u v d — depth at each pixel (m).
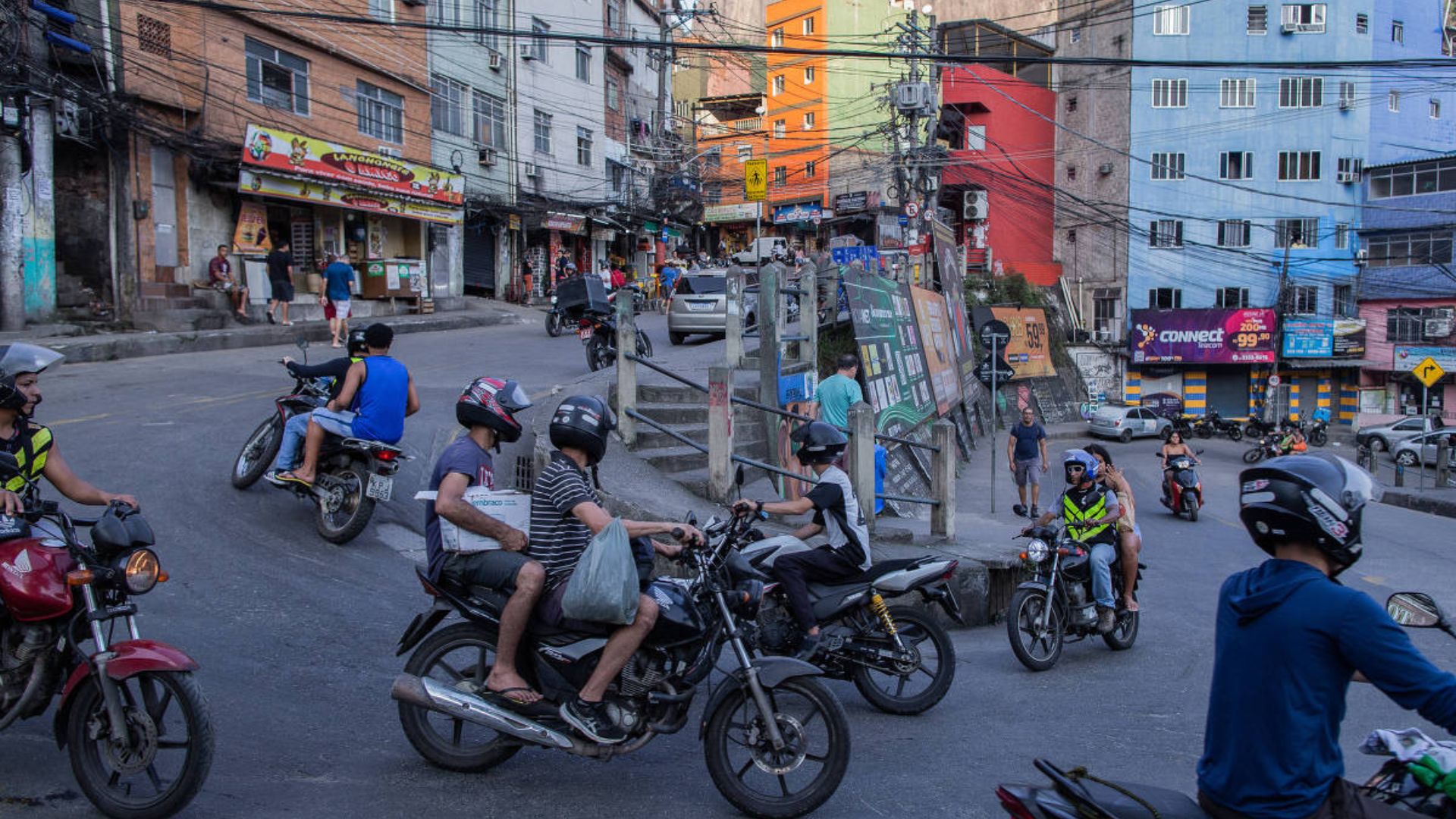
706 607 4.61
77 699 4.00
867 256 24.58
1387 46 45.06
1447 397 42.62
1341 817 2.41
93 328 17.33
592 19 38.53
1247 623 2.52
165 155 19.34
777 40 59.84
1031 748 5.45
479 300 31.00
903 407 16.11
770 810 4.34
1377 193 44.22
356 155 23.47
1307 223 44.47
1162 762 5.25
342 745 4.93
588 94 38.28
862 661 5.94
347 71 24.27
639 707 4.43
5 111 16.06
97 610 4.00
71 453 9.27
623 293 9.99
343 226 24.94
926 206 27.44
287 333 19.75
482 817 4.21
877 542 9.26
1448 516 20.36
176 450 9.69
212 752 3.93
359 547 8.02
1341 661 2.42
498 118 32.28
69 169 18.19
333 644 6.23
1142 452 34.19
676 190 44.97
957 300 26.31
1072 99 47.84
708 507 8.75
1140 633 8.73
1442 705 2.26
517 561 4.47
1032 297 40.25
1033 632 7.29
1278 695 2.44
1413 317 42.66
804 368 12.78
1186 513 18.31
